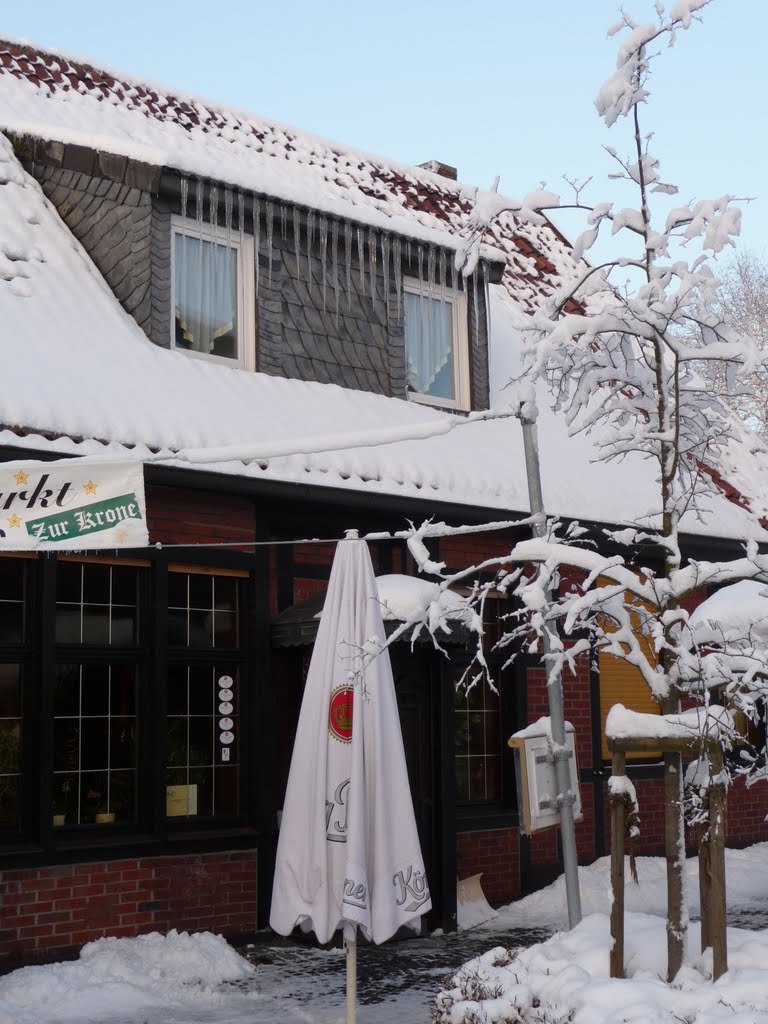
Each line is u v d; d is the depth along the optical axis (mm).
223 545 7016
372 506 10578
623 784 5977
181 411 9766
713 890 5648
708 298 6473
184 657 9906
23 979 8094
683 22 6301
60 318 10188
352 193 14570
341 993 8258
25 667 9078
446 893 10430
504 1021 5461
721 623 7535
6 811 8891
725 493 15242
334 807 6559
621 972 5848
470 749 11930
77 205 11602
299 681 10641
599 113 6562
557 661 6707
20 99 12703
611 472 13500
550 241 17500
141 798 9531
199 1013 7789
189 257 11242
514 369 14156
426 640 10109
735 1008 5148
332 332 12070
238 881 9852
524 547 6586
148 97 14203
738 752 14516
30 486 6336
